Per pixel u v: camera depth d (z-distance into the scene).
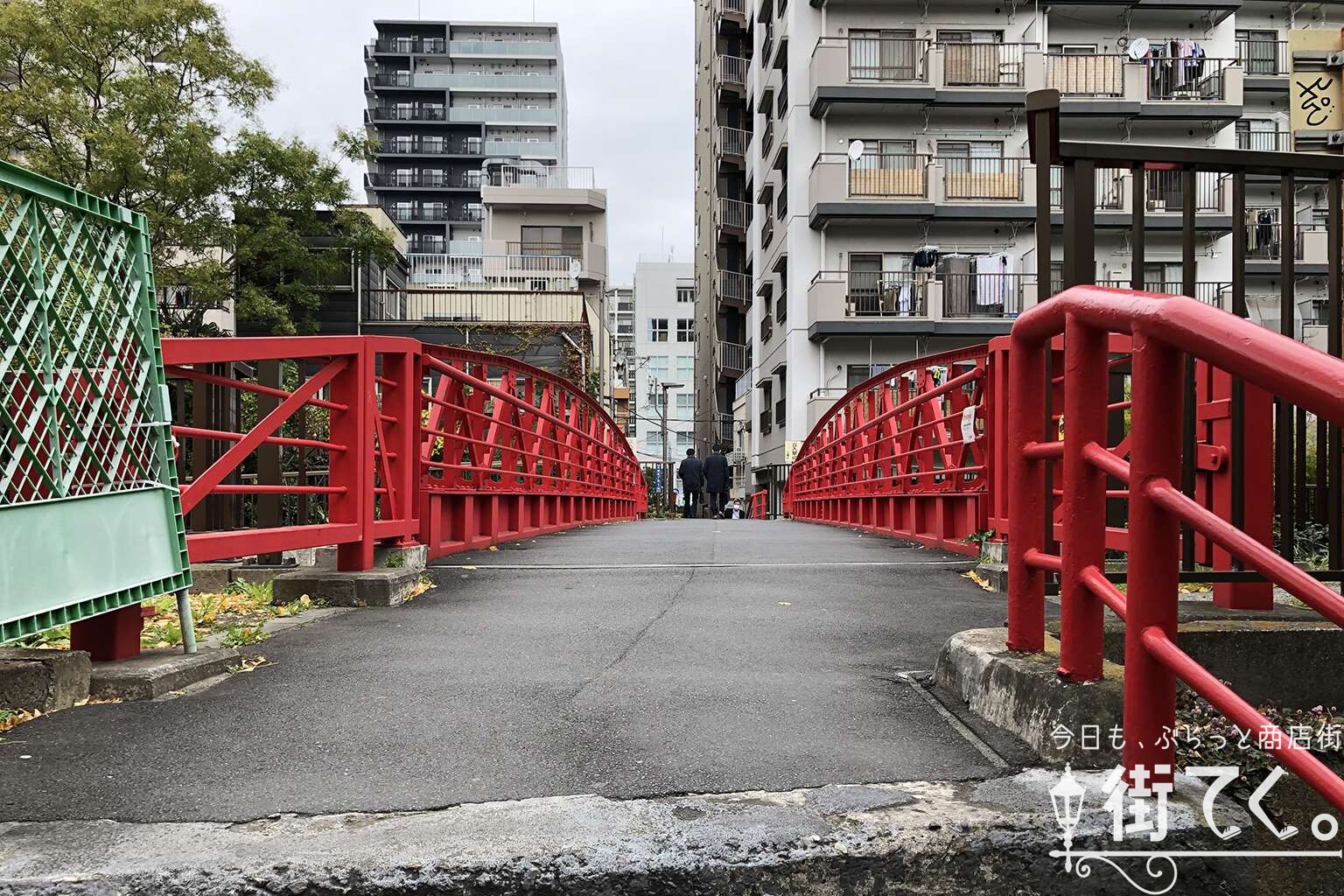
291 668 3.47
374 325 24.86
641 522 15.45
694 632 4.20
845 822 1.92
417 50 76.44
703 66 43.06
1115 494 2.50
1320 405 1.44
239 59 17.48
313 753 2.48
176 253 19.44
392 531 5.46
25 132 15.55
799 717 2.84
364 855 1.79
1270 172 2.85
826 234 24.00
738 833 1.87
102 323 2.98
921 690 3.18
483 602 4.99
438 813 2.04
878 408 10.34
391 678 3.32
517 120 75.06
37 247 2.67
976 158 23.64
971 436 6.64
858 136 24.03
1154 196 22.12
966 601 5.04
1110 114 23.14
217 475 3.82
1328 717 2.77
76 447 2.84
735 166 36.22
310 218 19.52
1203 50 23.91
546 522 10.38
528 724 2.75
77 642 3.23
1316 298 22.02
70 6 15.59
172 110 16.52
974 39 23.94
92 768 2.36
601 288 39.31
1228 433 3.25
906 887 1.86
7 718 2.73
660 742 2.58
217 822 1.99
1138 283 2.82
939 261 23.44
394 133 74.50
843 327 22.98
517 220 40.00
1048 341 2.75
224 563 6.32
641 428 73.38
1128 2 23.33
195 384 5.93
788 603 4.96
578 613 4.64
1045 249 2.82
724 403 39.25
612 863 1.80
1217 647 2.87
